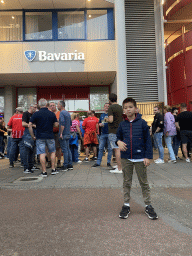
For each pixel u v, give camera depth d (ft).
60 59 37.52
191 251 6.76
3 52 37.14
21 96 46.24
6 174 19.53
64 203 11.69
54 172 19.06
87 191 14.07
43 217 9.77
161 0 39.42
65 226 8.77
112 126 19.29
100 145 22.75
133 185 14.97
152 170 19.90
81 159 30.17
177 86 45.78
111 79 42.73
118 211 10.44
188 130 24.14
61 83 44.60
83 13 40.42
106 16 40.50
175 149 27.09
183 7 41.81
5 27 39.42
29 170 20.17
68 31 39.99
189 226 8.67
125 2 39.06
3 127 32.91
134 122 10.09
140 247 7.04
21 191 14.30
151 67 38.91
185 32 43.93
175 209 10.65
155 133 24.06
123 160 10.30
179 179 16.38
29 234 8.09
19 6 39.24
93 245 7.21
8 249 7.01
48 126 18.60
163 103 37.40
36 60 37.40
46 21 40.04
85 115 46.03
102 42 38.04
